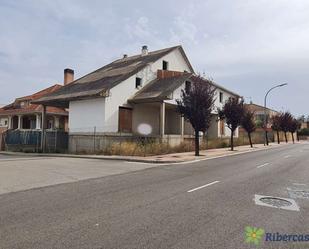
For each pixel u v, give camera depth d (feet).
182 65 115.96
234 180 36.94
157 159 61.31
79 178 39.09
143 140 81.46
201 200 26.18
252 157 71.92
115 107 85.61
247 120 116.37
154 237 17.21
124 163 58.18
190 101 72.59
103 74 105.81
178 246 15.94
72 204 24.88
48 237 17.22
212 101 74.84
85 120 88.48
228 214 21.90
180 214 21.83
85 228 18.76
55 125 128.36
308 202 25.91
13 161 62.75
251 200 26.30
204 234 17.75
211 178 38.52
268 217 21.27
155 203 25.12
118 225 19.33
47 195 28.53
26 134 97.25
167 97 80.53
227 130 134.21
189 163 58.18
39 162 60.39
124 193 29.22
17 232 18.10
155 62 101.81
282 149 107.96
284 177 39.60
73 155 76.54
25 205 24.64
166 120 106.32
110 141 81.71
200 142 97.09
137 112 92.27
